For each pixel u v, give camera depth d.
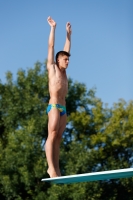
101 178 14.30
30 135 37.69
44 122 38.28
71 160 37.56
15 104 40.78
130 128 39.53
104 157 39.22
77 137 41.00
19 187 37.28
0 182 37.16
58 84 15.39
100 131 40.62
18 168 36.97
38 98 40.28
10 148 37.53
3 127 42.62
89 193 37.00
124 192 39.44
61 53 15.62
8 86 42.06
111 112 41.50
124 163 39.28
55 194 35.84
